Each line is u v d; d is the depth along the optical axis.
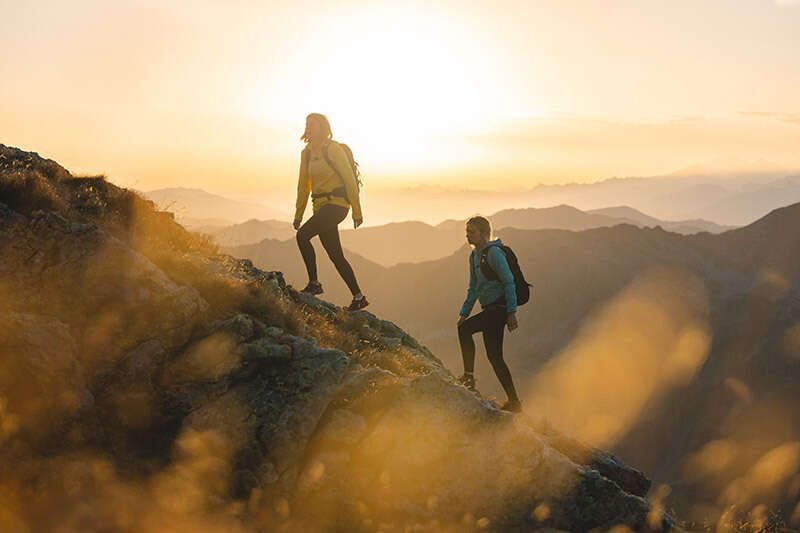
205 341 7.89
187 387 7.68
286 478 7.41
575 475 7.81
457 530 7.53
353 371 8.15
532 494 7.73
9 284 7.50
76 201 9.40
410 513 7.54
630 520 7.73
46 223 7.94
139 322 7.81
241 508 7.11
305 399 7.76
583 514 7.73
